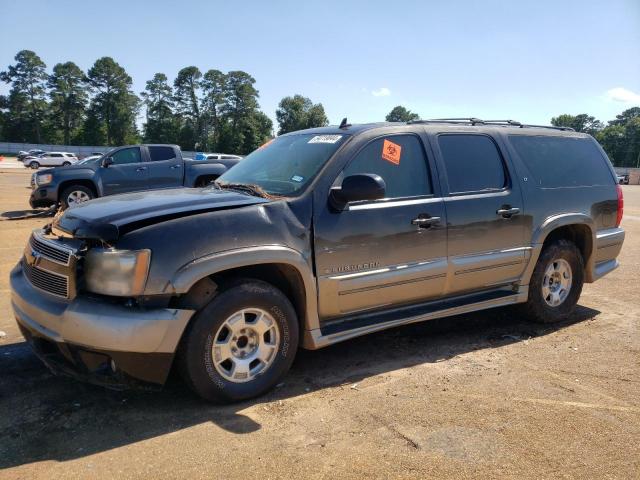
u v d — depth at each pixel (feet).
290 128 337.72
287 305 11.84
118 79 369.30
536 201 16.31
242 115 362.33
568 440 10.23
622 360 14.43
